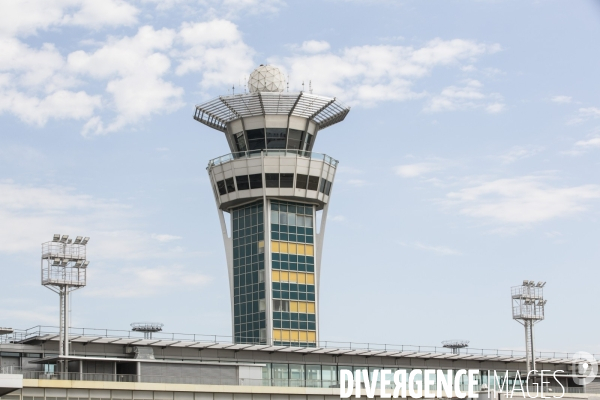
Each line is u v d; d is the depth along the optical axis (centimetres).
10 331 8744
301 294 12394
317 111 12675
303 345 12212
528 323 12950
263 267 12294
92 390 8131
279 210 12525
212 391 8844
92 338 9006
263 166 12438
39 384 7844
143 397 8406
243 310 12400
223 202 12681
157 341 9350
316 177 12606
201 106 12688
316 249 12688
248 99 12481
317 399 9531
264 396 9200
